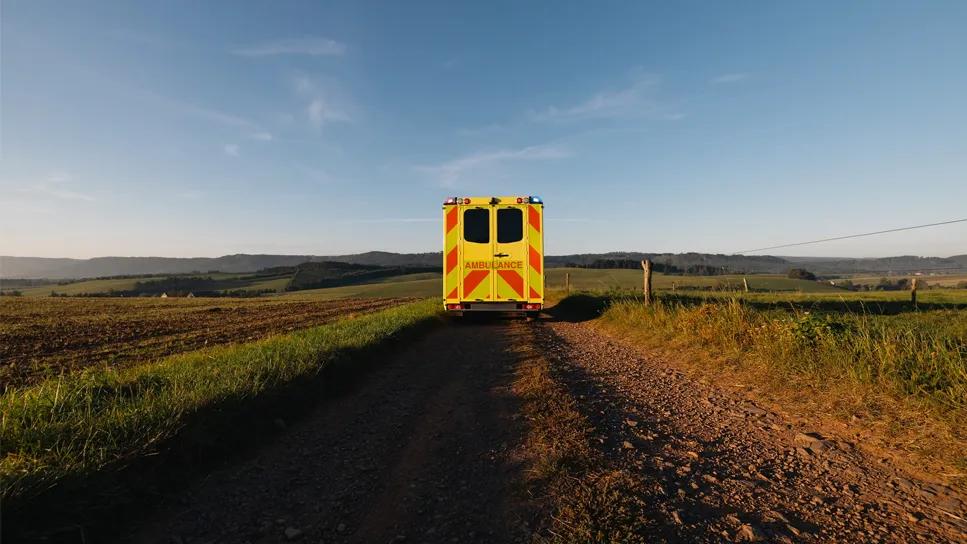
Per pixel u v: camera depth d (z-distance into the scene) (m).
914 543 2.82
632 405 5.77
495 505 3.39
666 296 17.70
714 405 5.73
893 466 3.88
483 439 4.71
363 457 4.41
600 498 3.32
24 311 27.50
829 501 3.34
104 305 34.53
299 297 55.78
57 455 3.44
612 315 14.79
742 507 3.26
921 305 16.88
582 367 8.07
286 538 3.09
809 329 7.34
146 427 4.01
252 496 3.66
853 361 6.12
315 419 5.53
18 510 2.84
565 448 4.25
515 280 14.48
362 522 3.28
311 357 7.13
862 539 2.88
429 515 3.32
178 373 6.24
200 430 4.25
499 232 14.49
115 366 9.29
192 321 20.19
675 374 7.45
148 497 3.46
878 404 5.10
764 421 5.11
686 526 3.01
